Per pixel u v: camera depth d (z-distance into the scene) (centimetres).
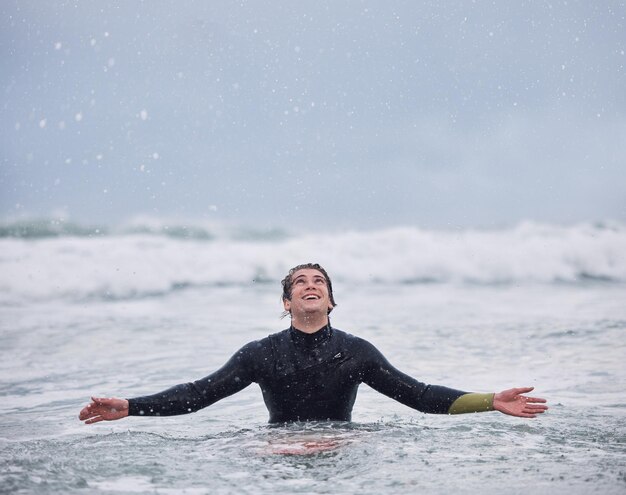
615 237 6119
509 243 6041
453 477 1401
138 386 2444
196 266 5566
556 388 2330
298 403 1820
